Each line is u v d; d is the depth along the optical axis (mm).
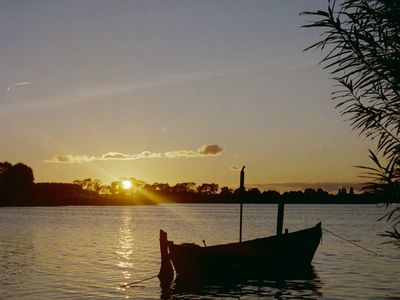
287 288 28422
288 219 131875
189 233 76000
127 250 49375
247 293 27109
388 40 6754
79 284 29375
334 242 57219
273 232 79062
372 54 6875
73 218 135375
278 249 33094
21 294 26281
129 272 34219
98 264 38375
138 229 86250
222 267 31453
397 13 6676
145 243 57906
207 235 72375
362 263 38500
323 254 44719
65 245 55219
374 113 7020
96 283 29781
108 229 85688
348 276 32312
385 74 6777
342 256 43031
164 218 139000
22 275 32750
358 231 79375
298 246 33719
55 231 80125
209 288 28547
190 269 31531
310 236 34125
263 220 124938
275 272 32969
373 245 53312
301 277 32094
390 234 6996
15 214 164000
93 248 51688
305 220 125125
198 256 31438
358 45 6871
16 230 82688
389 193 6797
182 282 30453
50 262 39594
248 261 32031
